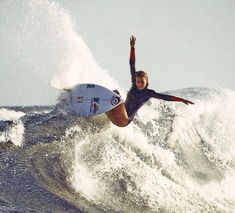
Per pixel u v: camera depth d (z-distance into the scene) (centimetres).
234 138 4953
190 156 4331
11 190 2414
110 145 3359
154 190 3188
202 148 4638
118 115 3180
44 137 3128
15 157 2802
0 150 2838
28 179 2589
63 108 3400
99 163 3103
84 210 2452
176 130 4494
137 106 3155
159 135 4334
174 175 3719
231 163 4678
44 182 2614
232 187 4222
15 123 3222
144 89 3139
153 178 3338
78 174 2873
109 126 3391
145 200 2989
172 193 3312
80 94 3288
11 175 2588
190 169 4078
